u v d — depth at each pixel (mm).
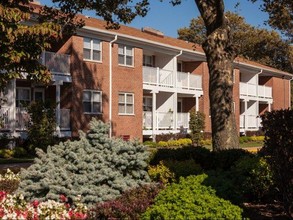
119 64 27984
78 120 24891
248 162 9383
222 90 13398
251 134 41906
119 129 27703
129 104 28641
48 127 20719
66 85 24844
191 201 5797
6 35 9664
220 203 5938
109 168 8078
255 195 9281
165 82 31953
